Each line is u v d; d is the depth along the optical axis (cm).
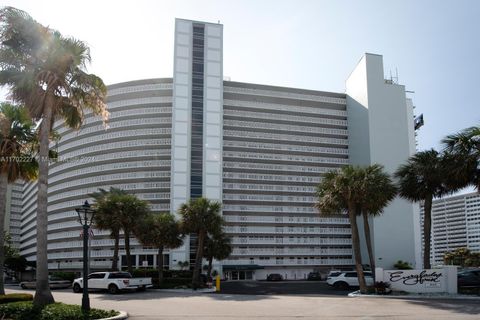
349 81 9769
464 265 9712
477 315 1727
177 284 4397
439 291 2802
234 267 8056
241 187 8638
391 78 9850
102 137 8862
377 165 3139
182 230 4241
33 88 1984
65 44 2009
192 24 8694
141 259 7962
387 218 8525
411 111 9956
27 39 1980
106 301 2536
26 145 2444
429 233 3266
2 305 1764
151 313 1862
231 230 8419
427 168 3216
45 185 1952
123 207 4222
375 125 8881
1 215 2377
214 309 2031
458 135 2708
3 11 1903
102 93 2166
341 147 9594
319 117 9631
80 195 8875
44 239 1884
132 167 8462
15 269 8738
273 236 8612
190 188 8019
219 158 8275
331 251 8781
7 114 2370
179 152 8119
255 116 9112
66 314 1562
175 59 8462
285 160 9044
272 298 2750
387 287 2889
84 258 1725
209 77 8544
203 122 8344
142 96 8962
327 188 3186
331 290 3862
